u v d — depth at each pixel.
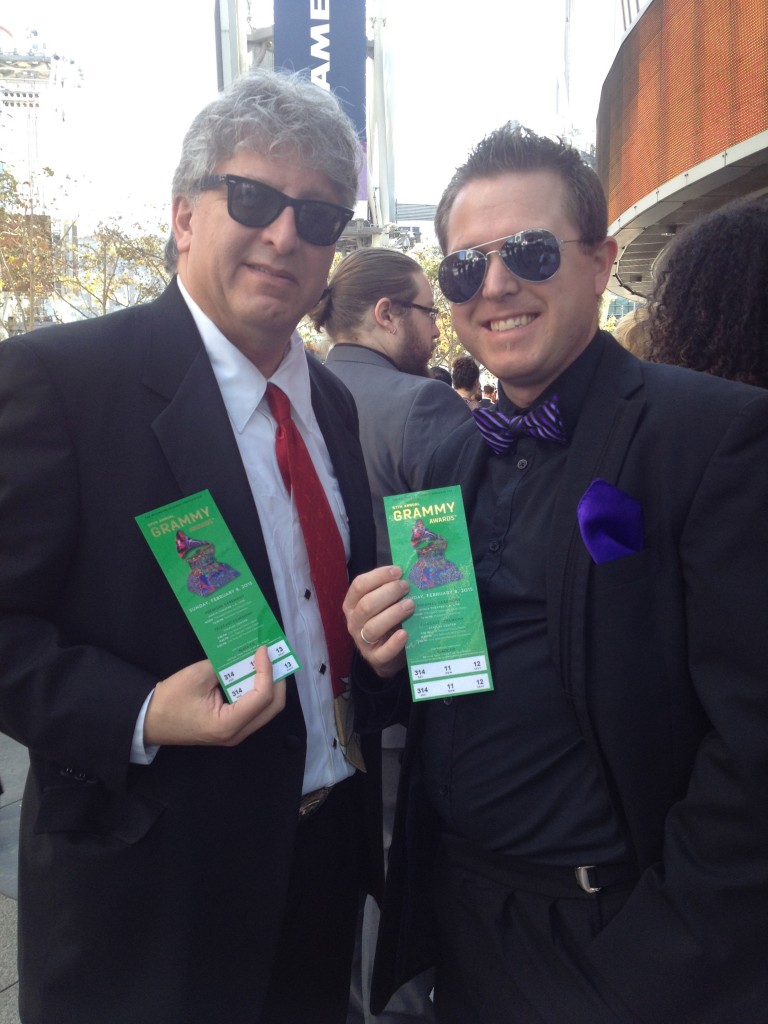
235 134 1.29
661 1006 1.08
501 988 1.31
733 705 1.05
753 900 1.04
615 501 1.12
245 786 1.34
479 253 1.28
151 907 1.27
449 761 1.36
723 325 1.51
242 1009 1.32
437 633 1.31
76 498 1.22
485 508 1.40
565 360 1.30
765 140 5.69
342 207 1.38
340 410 1.77
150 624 1.26
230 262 1.33
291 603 1.46
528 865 1.27
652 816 1.15
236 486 1.33
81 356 1.26
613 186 10.81
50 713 1.19
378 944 1.47
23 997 1.34
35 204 23.81
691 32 7.03
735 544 1.06
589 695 1.15
